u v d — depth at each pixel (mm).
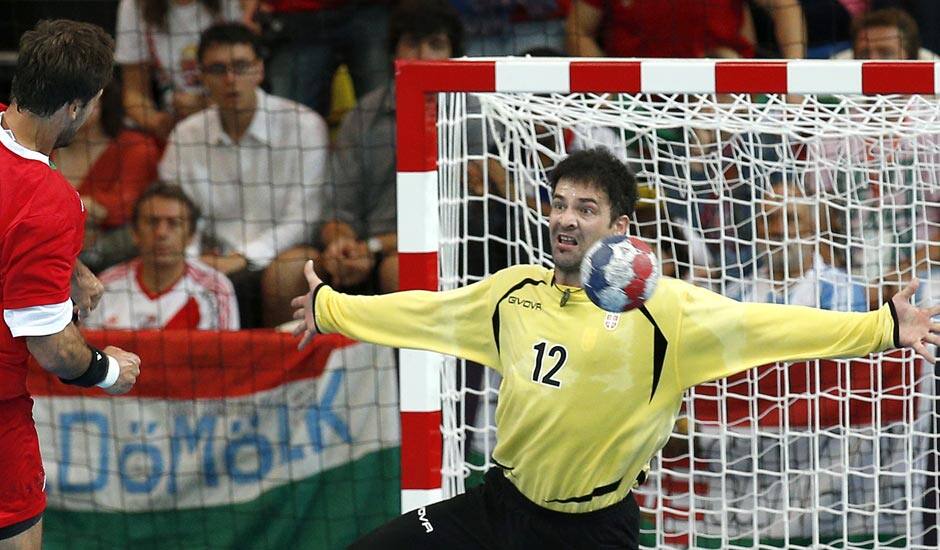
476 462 19469
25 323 12750
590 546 13195
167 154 24875
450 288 16531
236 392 21125
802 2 24297
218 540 21391
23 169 12727
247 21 24859
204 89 24922
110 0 25625
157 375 21156
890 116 17344
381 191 24469
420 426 15273
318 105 24906
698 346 12633
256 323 23609
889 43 23531
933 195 19000
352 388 20984
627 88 14422
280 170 24516
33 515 13945
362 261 23812
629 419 12789
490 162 20312
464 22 24906
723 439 17891
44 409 21422
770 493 19000
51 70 12695
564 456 12906
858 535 18859
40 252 12648
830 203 17844
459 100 16969
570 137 19828
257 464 21203
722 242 18156
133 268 23625
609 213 12727
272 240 24141
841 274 18609
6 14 25891
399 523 13750
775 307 12555
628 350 12609
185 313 23484
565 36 24875
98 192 24906
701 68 14250
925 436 18172
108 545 21578
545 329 12898
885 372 18422
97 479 21453
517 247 17719
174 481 21312
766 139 19188
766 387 18750
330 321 13719
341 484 21141
